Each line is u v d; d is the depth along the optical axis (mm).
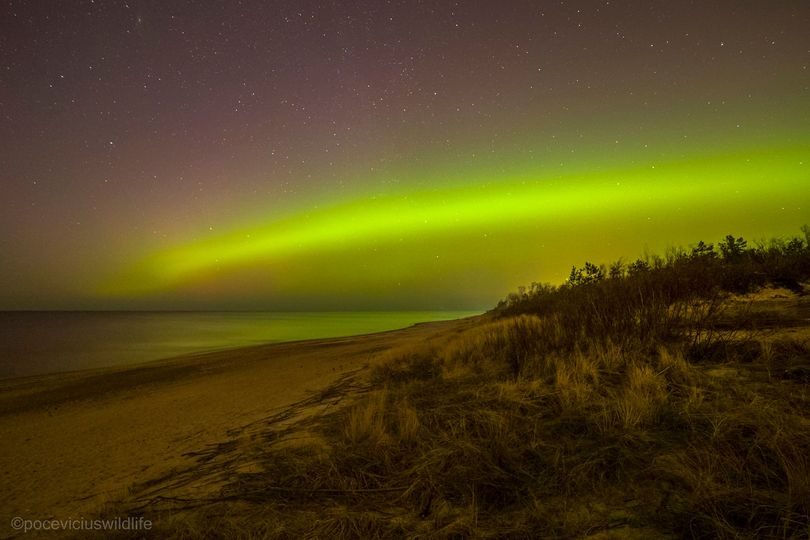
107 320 175750
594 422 3635
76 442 8016
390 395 6125
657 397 3723
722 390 3736
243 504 3447
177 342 52312
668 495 2596
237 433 6402
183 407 10188
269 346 32625
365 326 77188
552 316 7605
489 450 3418
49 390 17344
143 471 5336
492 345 7742
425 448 3756
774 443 2713
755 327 5238
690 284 6402
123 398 13516
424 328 45969
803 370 3840
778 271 8688
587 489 2820
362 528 2816
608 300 6508
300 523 2973
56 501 4770
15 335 77125
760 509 2314
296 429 5703
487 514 2785
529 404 4281
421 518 2889
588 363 4863
